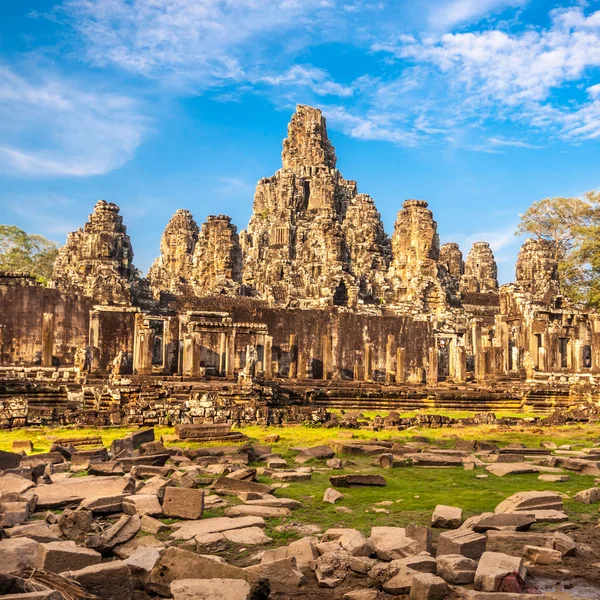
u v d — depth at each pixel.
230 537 11.02
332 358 52.75
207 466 17.48
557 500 13.27
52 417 27.33
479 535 10.52
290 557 9.40
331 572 9.45
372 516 12.84
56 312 46.03
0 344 43.88
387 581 8.98
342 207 106.50
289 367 50.47
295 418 29.61
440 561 9.35
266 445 22.61
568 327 56.66
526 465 18.81
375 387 44.34
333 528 11.79
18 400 27.00
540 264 66.88
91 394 32.47
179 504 12.14
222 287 66.81
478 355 52.38
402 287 71.31
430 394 41.94
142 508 12.15
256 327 44.88
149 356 41.06
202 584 8.28
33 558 9.27
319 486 15.71
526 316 57.19
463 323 64.19
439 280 73.12
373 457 20.52
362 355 53.66
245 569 8.95
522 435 27.77
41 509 12.49
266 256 92.06
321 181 101.56
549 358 54.41
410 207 77.25
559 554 10.16
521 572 9.21
